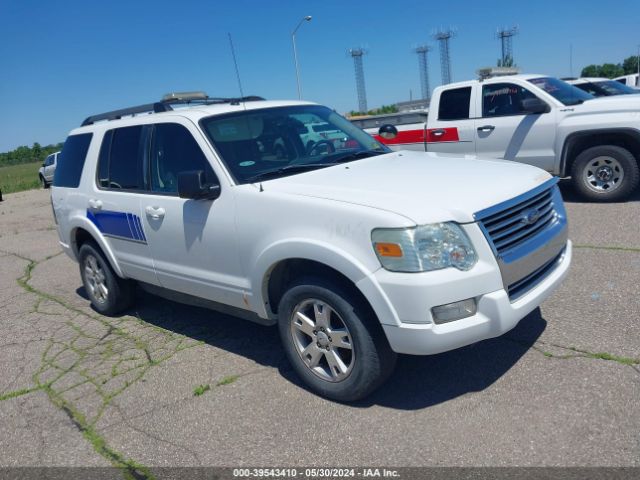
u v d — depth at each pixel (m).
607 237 6.38
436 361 4.00
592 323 4.23
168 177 4.58
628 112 7.72
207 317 5.49
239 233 3.90
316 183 3.82
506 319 3.20
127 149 5.05
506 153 8.76
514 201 3.42
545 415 3.22
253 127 4.53
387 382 3.82
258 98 5.43
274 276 3.88
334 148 4.74
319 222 3.43
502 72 9.20
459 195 3.37
